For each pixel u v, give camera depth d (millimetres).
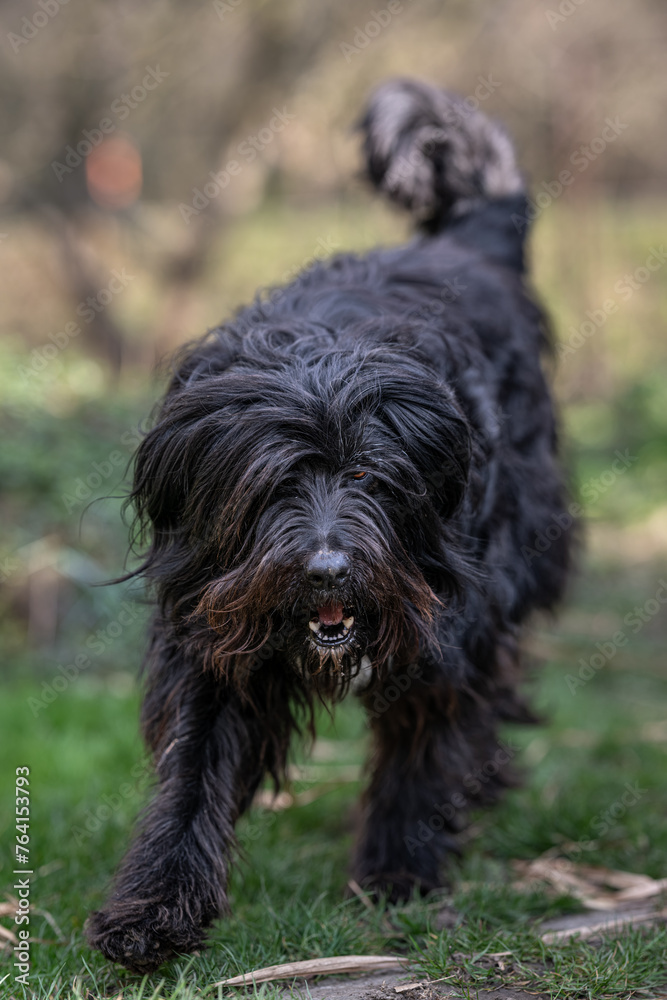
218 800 3273
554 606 4766
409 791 3883
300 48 13719
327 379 3080
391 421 3125
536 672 6457
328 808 4801
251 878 3893
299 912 3514
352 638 3154
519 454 4246
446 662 3500
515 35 14727
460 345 3725
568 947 3236
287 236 17328
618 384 14359
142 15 13523
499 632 3877
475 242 5137
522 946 3254
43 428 7766
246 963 3152
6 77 13688
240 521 3020
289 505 3021
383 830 3916
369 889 3830
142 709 3516
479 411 3648
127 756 5410
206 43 13656
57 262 14383
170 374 3527
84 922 3406
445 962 3123
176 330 14633
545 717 4738
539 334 4895
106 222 14758
